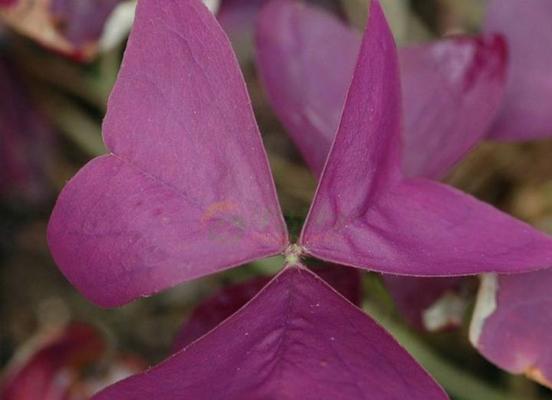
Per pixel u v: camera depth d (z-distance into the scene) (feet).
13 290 1.01
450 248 0.59
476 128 0.69
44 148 0.98
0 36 0.95
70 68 0.97
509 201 0.96
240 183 0.58
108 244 0.58
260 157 0.57
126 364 0.90
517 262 0.57
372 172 0.59
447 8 1.01
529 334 0.63
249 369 0.55
